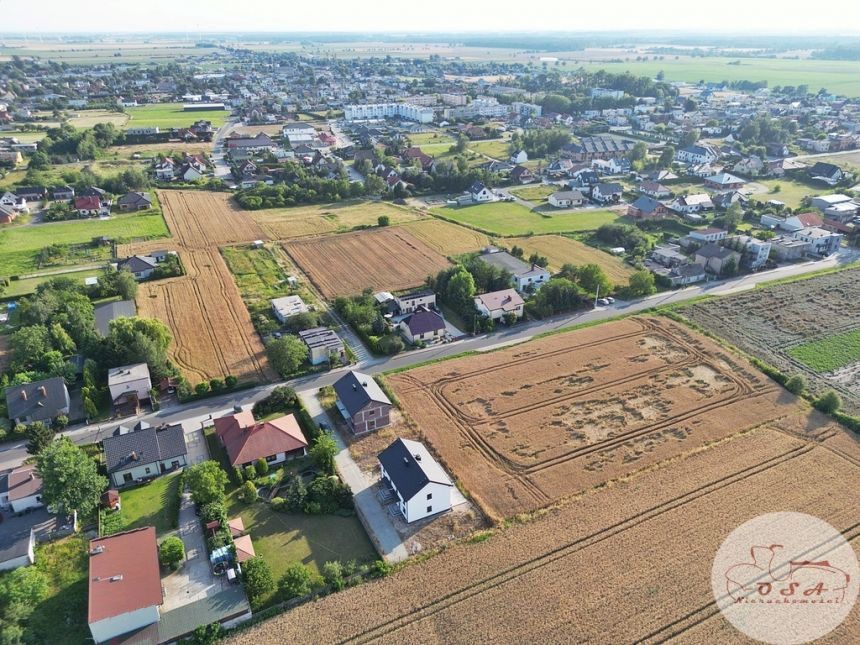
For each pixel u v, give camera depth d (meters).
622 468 67.12
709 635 48.06
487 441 71.75
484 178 183.00
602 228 140.12
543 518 60.09
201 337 95.38
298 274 120.81
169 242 136.62
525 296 110.75
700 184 188.25
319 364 87.81
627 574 53.44
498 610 50.25
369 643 47.69
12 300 106.38
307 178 178.88
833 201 157.62
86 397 74.56
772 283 116.12
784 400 79.62
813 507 61.12
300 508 61.22
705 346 92.62
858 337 96.12
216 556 54.47
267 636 48.38
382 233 144.12
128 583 49.84
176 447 67.69
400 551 56.50
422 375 85.31
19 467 64.06
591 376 85.00
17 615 48.00
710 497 62.53
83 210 152.62
